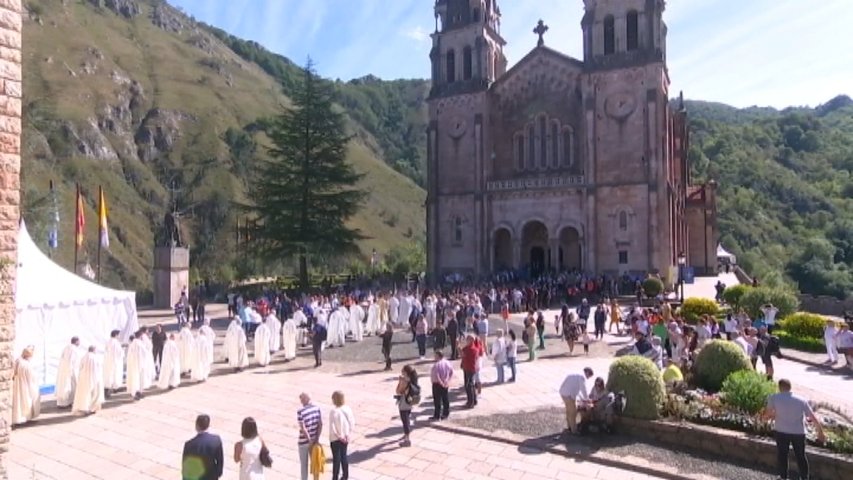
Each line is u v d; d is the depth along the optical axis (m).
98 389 15.50
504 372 19.92
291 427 14.07
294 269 66.94
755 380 12.91
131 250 92.38
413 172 188.38
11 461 11.91
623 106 45.91
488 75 53.53
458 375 19.72
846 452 10.71
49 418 14.97
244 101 153.50
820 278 92.75
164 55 156.12
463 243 53.06
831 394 16.98
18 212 9.38
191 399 16.81
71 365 16.06
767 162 151.62
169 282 40.97
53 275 19.80
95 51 126.94
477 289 40.66
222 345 26.28
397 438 13.17
